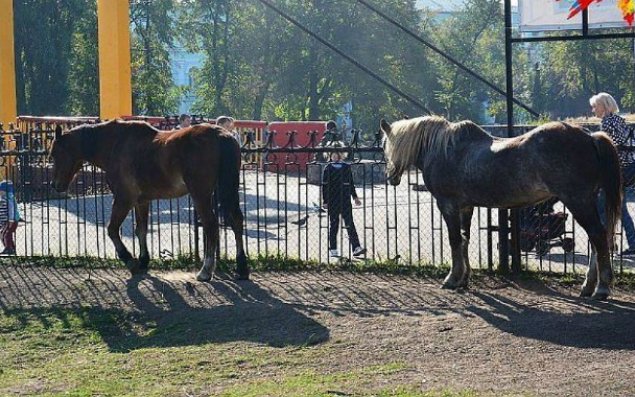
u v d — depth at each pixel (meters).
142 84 47.44
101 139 11.61
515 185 9.20
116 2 21.05
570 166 8.80
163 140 11.00
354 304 9.62
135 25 48.62
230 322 9.21
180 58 67.50
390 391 6.61
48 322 9.62
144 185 11.16
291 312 9.38
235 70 49.06
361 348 8.02
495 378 6.89
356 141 11.41
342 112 50.50
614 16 10.38
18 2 41.78
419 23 56.25
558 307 9.09
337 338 8.37
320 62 47.75
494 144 9.48
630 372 6.87
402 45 47.91
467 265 10.14
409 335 8.33
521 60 63.84
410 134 10.22
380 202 18.70
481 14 56.19
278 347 8.23
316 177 21.64
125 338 9.05
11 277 11.54
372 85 47.03
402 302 9.62
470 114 55.84
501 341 7.98
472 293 9.88
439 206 10.05
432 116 10.20
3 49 24.62
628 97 48.28
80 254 12.82
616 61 48.16
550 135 8.93
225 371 7.55
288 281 10.76
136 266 11.52
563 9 10.62
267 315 9.33
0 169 17.00
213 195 11.77
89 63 46.09
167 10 48.09
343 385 6.85
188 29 49.81
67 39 43.31
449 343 8.00
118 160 11.38
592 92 50.25
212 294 10.29
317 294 10.10
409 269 11.07
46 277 11.46
